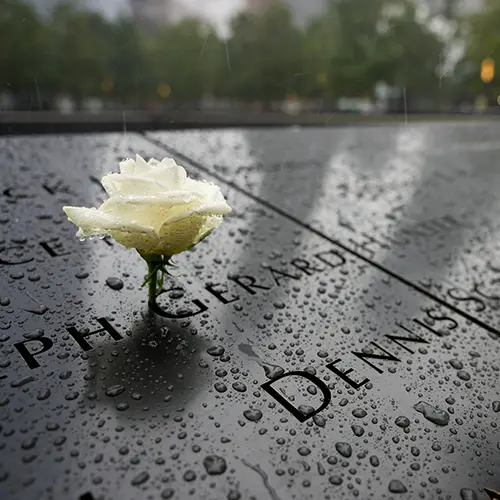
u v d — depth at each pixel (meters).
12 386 0.67
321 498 0.57
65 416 0.63
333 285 1.06
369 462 0.63
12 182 1.34
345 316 0.95
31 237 1.07
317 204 1.53
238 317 0.89
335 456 0.63
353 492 0.58
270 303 0.95
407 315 0.99
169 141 1.92
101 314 0.84
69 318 0.82
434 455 0.66
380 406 0.73
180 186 0.72
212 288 0.97
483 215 1.61
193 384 0.71
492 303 1.08
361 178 1.83
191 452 0.60
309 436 0.65
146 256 0.75
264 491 0.57
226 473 0.58
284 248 1.20
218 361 0.77
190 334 0.82
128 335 0.79
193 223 0.70
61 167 1.48
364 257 1.23
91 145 1.73
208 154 1.85
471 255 1.32
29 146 1.63
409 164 2.08
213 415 0.66
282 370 0.77
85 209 0.67
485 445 0.69
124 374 0.71
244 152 1.94
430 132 2.70
